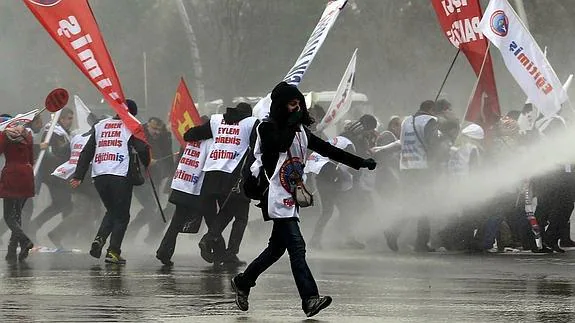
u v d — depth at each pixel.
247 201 27.19
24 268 26.23
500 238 32.94
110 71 28.38
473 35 33.47
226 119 26.92
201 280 23.12
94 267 26.59
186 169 27.08
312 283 17.09
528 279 23.50
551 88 32.28
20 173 28.56
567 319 16.78
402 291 20.97
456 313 17.52
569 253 31.97
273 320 16.67
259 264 17.66
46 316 17.02
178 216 27.17
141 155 27.78
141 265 27.36
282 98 17.36
